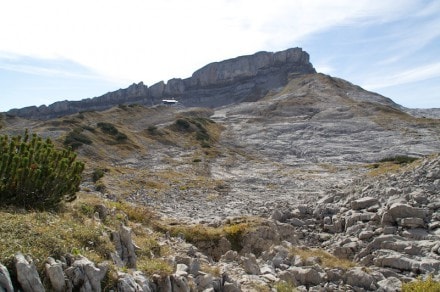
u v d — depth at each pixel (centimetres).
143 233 1709
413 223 2055
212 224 2397
